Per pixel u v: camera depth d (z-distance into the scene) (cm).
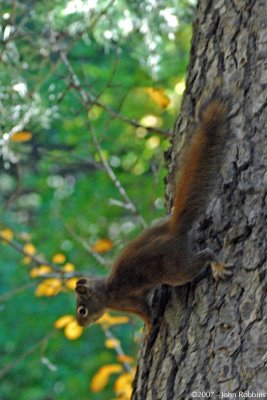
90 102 1321
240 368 659
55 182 2141
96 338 1947
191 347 709
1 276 1995
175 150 829
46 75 1340
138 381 767
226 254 719
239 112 765
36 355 1927
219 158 756
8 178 2300
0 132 1303
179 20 1395
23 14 1466
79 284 903
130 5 1367
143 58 1411
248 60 787
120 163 1917
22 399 1880
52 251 1922
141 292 810
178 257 754
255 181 727
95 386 1248
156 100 1274
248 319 675
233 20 820
